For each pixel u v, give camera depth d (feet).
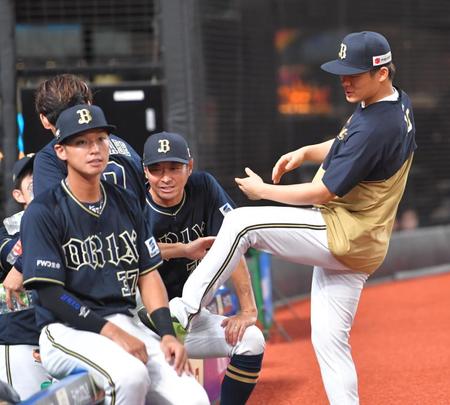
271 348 95.04
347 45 53.57
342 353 56.29
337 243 52.95
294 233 53.21
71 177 45.78
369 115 53.11
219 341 53.93
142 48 107.14
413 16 143.33
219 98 112.27
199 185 56.80
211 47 110.42
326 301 56.08
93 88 101.81
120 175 53.98
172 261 56.39
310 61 132.67
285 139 126.72
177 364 45.60
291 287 127.34
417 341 94.48
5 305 55.01
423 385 76.23
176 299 53.62
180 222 56.18
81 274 45.93
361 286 56.49
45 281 44.68
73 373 44.42
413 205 144.77
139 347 44.75
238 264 53.57
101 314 46.42
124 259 46.98
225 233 53.01
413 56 143.13
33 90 99.66
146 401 46.21
